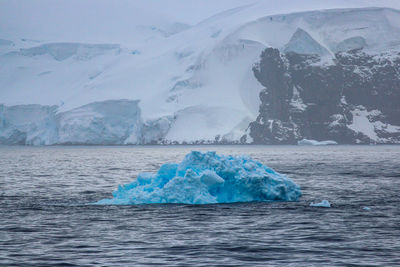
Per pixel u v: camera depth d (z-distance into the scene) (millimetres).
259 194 74312
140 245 47594
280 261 41875
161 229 54781
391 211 66500
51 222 59219
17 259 42562
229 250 45531
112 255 43875
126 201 72688
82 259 42500
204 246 47094
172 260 42219
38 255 43906
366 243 48000
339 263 41188
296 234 52125
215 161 73125
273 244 47750
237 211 65438
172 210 66375
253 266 40438
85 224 57844
